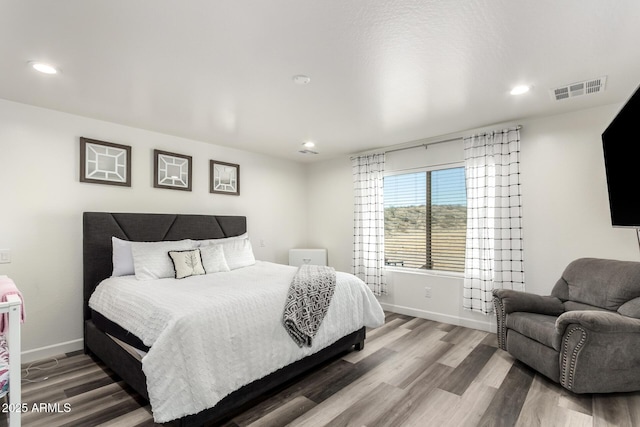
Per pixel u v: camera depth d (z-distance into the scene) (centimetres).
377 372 257
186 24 168
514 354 271
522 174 333
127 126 343
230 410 205
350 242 489
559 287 291
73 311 303
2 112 269
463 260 384
